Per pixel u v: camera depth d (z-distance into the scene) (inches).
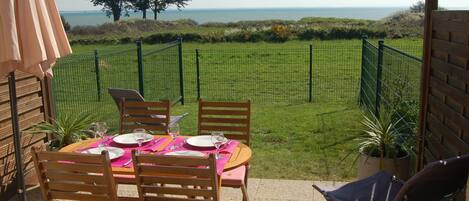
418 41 738.2
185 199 114.8
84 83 416.2
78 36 1127.0
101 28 1214.3
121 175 134.6
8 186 181.2
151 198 117.2
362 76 378.0
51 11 137.2
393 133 171.2
